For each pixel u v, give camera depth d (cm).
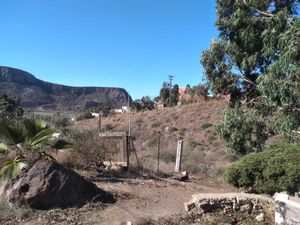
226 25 1044
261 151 1044
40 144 1002
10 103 2912
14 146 991
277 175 899
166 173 1482
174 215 884
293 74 691
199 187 1257
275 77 733
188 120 5541
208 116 5497
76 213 882
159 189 1177
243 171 968
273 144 1035
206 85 1148
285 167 886
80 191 952
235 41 1040
